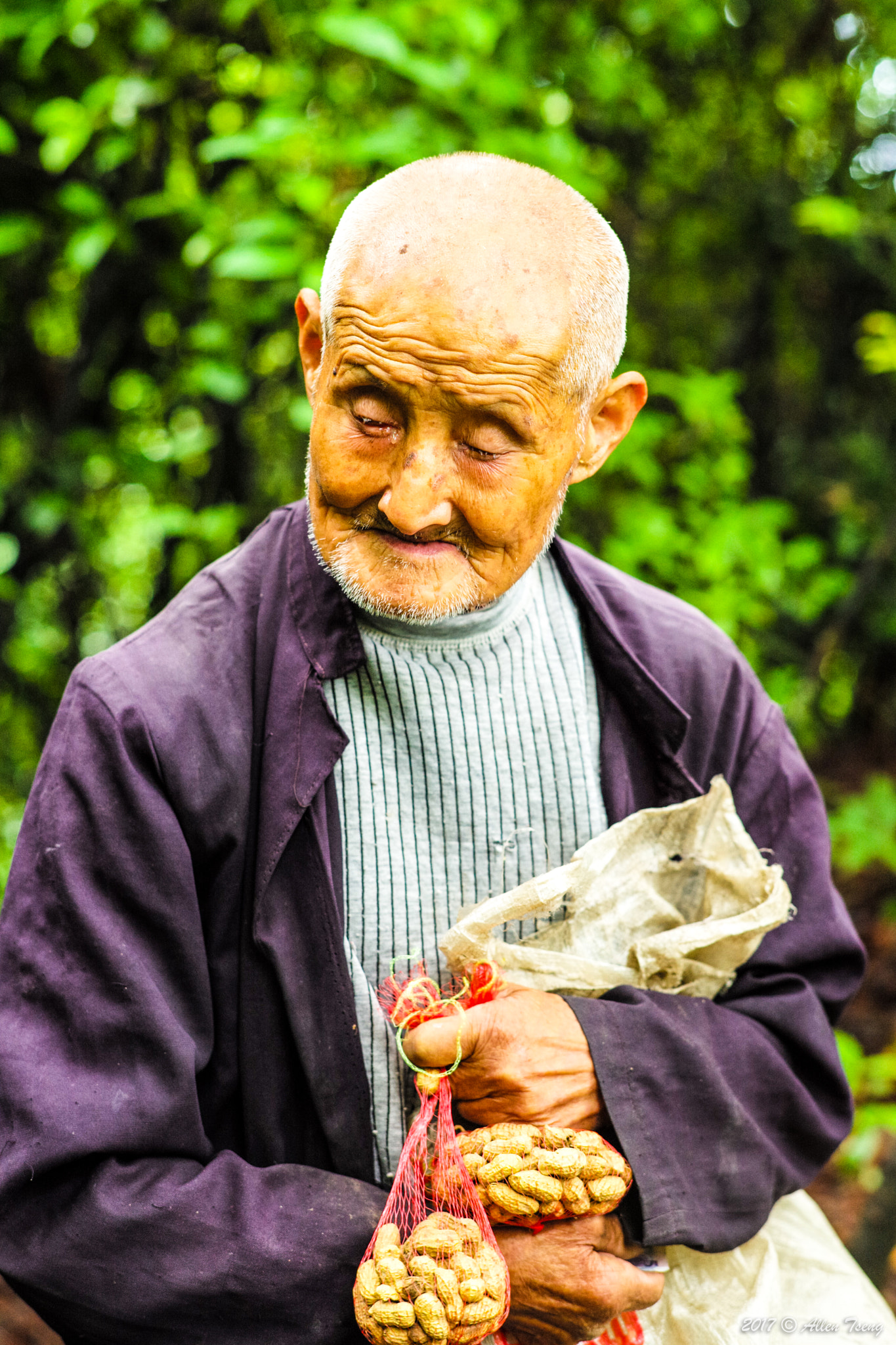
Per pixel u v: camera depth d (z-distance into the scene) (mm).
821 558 3855
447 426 1007
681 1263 1271
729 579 2734
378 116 2123
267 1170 1101
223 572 1213
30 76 2205
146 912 1091
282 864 1136
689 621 1349
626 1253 1146
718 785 1221
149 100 2121
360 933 1169
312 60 2084
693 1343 1237
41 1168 1025
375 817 1169
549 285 1010
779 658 3492
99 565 2570
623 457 2602
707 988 1249
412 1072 1176
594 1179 1076
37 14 2049
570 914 1210
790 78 3566
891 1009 3209
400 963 1180
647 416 2633
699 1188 1144
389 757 1174
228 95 2254
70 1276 1035
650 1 2801
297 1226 1067
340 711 1167
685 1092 1146
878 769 4008
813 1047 1259
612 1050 1122
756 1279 1272
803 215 3047
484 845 1199
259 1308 1046
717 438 2840
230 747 1126
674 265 3736
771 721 1354
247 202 2205
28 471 2420
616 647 1248
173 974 1108
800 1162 1266
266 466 2479
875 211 3898
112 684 1111
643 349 3639
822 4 3463
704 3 2908
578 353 1038
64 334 2527
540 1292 1088
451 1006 1124
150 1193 1046
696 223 3721
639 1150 1115
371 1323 1000
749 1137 1184
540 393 1012
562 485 1088
